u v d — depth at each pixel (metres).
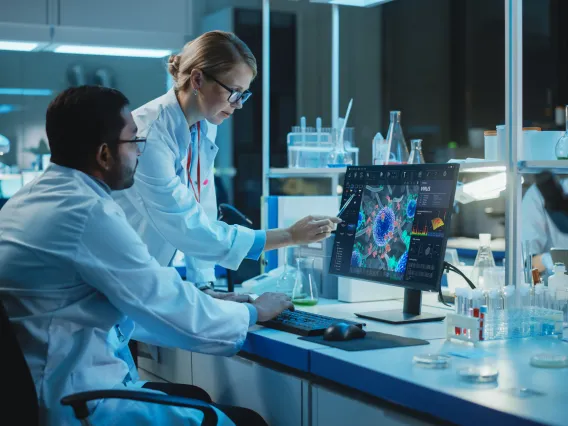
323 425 1.62
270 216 2.84
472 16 5.15
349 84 5.55
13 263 1.60
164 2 4.15
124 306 1.64
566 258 2.13
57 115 1.68
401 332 1.87
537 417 1.12
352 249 2.27
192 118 2.28
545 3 4.81
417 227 2.02
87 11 3.95
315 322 1.90
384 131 5.66
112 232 1.62
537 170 2.06
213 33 2.21
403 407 1.45
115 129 1.69
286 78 5.38
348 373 1.52
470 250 3.50
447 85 5.32
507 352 1.61
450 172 1.95
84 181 1.68
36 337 1.58
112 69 5.10
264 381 1.84
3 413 1.44
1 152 4.69
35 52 4.92
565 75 4.82
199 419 1.68
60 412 1.56
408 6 5.47
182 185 2.18
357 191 2.30
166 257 2.27
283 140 5.39
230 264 2.17
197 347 1.75
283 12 5.31
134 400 1.57
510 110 2.01
